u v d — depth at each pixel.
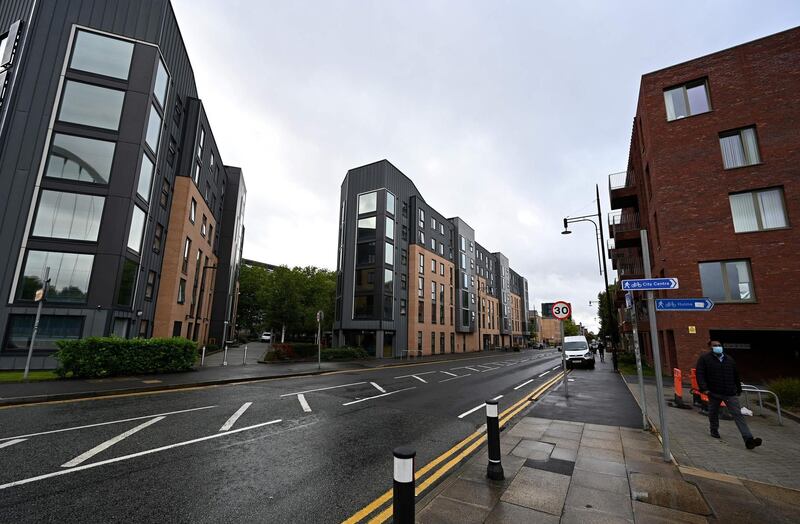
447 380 15.41
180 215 22.39
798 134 14.17
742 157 15.13
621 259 28.39
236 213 39.12
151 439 6.17
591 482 4.47
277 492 4.30
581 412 8.82
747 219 14.62
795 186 13.92
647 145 17.83
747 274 14.33
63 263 15.13
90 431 6.54
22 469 4.77
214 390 11.40
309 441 6.29
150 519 3.61
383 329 31.39
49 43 16.22
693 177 15.72
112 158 16.45
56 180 15.38
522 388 13.16
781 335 14.03
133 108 17.20
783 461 5.28
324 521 3.66
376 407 9.27
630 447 5.94
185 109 23.61
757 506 3.85
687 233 15.50
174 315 21.88
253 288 58.34
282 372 16.12
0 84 16.31
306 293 34.41
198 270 27.19
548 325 127.38
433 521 3.50
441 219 44.91
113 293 15.67
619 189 22.00
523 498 4.02
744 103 15.23
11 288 14.21
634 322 7.67
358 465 5.20
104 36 17.19
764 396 10.23
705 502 3.94
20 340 14.18
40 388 10.12
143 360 13.55
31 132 15.35
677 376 9.67
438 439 6.54
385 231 33.00
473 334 52.53
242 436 6.47
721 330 14.19
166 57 19.69
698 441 6.30
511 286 77.06
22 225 14.68
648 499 4.00
